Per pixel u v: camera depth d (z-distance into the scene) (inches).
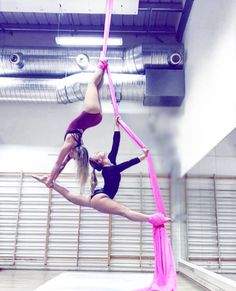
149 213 264.8
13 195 270.5
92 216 266.1
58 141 279.7
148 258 256.7
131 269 253.4
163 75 250.4
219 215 156.3
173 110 275.7
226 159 145.0
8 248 259.8
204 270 174.6
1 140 279.6
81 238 261.7
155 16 267.4
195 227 207.9
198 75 209.9
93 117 114.5
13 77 263.4
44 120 283.4
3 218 265.9
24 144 279.0
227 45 152.6
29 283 177.8
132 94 250.7
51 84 250.4
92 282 173.6
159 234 114.5
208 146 183.6
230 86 147.2
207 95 187.9
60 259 257.6
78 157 115.1
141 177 271.0
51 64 255.1
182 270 238.1
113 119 280.1
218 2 168.4
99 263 256.2
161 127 272.7
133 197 268.5
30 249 259.8
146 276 211.0
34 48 258.1
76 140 113.1
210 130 180.5
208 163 178.7
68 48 260.2
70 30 280.7
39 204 268.8
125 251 258.4
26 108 285.3
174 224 260.8
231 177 137.8
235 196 133.6
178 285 178.9
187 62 245.4
